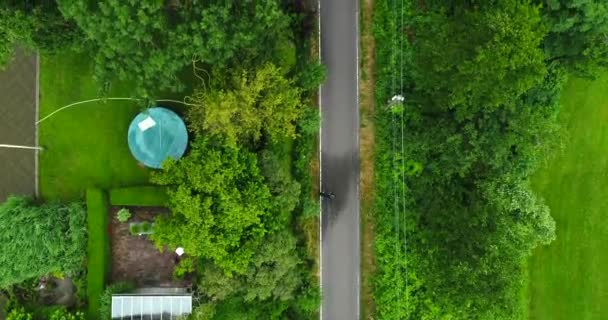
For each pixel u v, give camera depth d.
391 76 39.34
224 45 31.09
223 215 32.69
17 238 34.19
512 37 29.77
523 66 30.61
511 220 34.75
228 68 33.22
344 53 39.94
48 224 35.06
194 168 32.25
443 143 36.47
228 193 32.59
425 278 37.22
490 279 32.84
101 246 37.34
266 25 31.52
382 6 39.53
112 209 38.47
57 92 38.50
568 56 35.88
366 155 40.25
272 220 34.47
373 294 40.12
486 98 32.38
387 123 39.41
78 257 36.84
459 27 32.25
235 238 32.97
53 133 38.56
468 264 33.12
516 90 31.39
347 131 40.16
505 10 30.83
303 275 38.56
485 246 33.00
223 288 33.94
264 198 33.56
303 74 36.50
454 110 36.50
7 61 35.03
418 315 39.53
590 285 42.88
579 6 32.09
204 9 29.89
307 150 38.84
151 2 28.55
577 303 42.75
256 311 36.34
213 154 32.53
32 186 38.69
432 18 37.22
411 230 39.62
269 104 33.03
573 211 42.59
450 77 32.97
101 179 38.72
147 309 36.56
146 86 32.66
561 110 41.62
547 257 42.50
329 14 39.69
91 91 38.56
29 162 38.66
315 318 40.00
